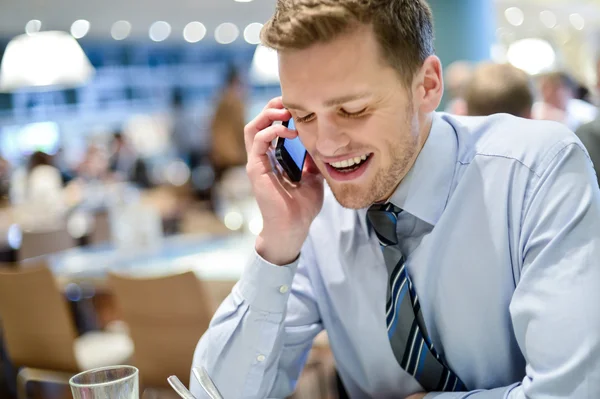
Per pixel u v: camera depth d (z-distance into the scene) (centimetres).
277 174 123
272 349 124
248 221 399
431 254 117
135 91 1249
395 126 103
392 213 117
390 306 120
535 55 633
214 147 728
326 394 286
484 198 114
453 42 601
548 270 104
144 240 370
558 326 101
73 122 1160
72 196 662
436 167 116
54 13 901
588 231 103
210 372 125
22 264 444
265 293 122
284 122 124
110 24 1011
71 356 291
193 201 696
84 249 389
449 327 118
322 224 130
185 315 258
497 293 114
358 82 99
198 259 330
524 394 105
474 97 277
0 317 307
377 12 98
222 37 1180
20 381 299
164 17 1022
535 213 108
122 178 876
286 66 101
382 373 128
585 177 107
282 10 101
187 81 1302
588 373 98
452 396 113
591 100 630
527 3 884
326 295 132
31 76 524
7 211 629
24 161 984
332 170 107
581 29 978
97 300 407
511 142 114
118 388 97
